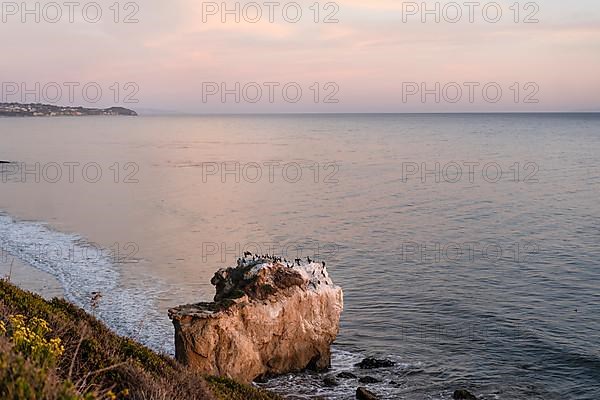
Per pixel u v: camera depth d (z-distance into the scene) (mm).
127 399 11922
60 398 6977
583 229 62000
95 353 13609
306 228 65375
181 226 66938
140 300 39875
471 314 37812
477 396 27422
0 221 68562
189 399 13945
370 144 188000
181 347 27266
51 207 79188
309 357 30344
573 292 41719
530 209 73938
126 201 84875
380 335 34812
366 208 77188
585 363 30500
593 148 163875
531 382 28797
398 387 28438
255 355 28406
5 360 7070
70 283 43406
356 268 49031
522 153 149500
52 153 161875
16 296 16422
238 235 62125
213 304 28078
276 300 29172
